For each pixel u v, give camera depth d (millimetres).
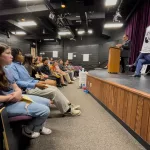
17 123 1177
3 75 1146
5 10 5262
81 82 4703
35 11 5004
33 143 1376
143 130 1347
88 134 1566
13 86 1271
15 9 5156
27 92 1835
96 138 1484
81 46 9984
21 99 1271
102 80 2559
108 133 1593
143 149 1310
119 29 7844
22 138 1400
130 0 4996
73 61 10281
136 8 5438
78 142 1407
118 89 1889
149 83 2121
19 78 1677
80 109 2412
